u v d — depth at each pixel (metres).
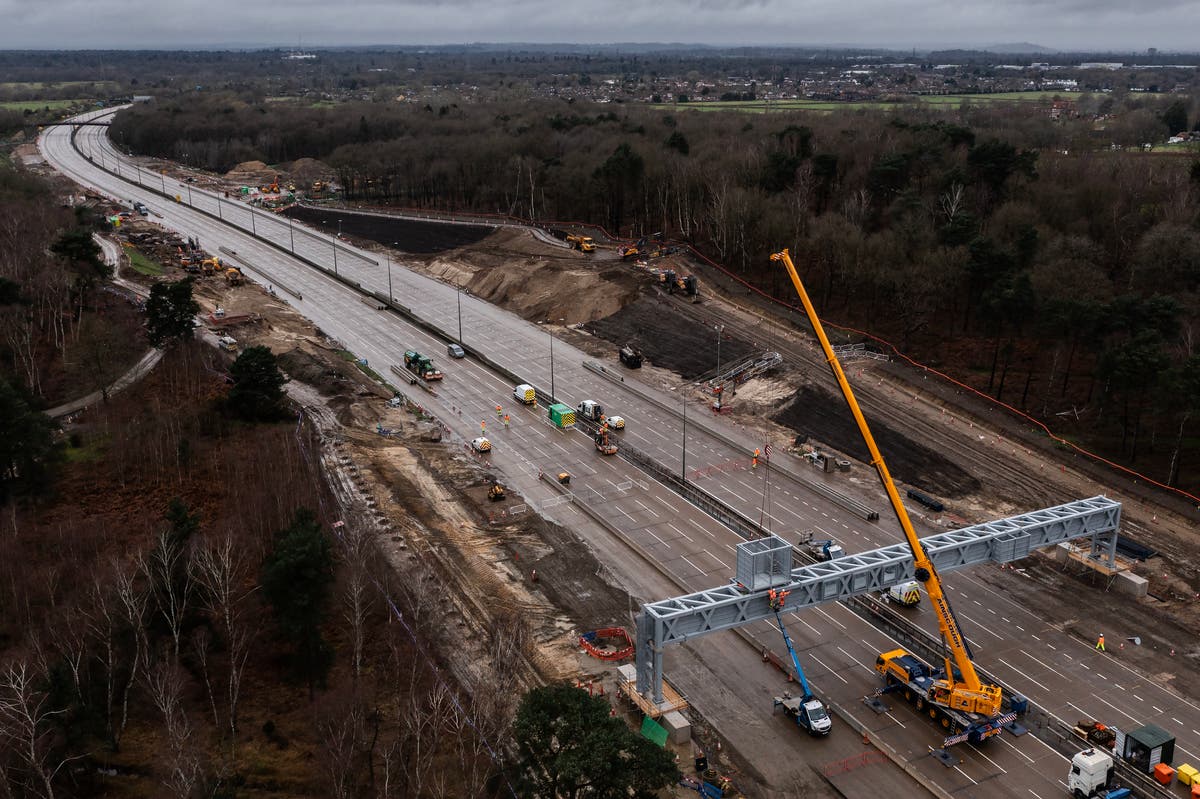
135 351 174.00
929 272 179.12
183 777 71.81
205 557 93.94
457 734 86.06
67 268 192.12
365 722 86.88
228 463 133.88
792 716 91.56
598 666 98.56
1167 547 120.19
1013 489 135.62
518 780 75.69
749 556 90.19
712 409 168.88
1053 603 110.25
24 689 74.19
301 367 184.75
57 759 75.00
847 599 102.88
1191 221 184.25
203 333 198.50
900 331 187.62
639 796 70.12
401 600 107.06
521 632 103.12
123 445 134.88
